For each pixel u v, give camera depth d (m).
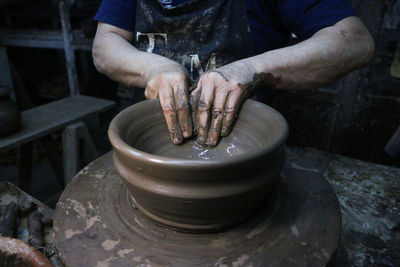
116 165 0.80
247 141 0.96
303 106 2.89
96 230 0.81
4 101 2.16
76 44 3.74
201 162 0.66
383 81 2.55
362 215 1.20
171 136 0.99
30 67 5.30
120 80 1.27
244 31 1.19
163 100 0.97
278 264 0.71
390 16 2.36
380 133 2.71
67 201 0.90
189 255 0.73
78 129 2.52
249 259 0.72
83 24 3.71
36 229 1.05
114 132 0.80
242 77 0.96
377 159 2.81
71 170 2.58
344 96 2.71
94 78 5.34
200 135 0.99
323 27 1.12
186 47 1.22
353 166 1.53
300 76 1.07
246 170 0.69
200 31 1.18
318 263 0.71
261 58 1.04
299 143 3.06
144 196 0.74
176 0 1.19
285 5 1.18
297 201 0.91
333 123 2.84
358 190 1.36
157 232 0.79
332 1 1.13
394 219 1.18
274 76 1.04
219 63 1.20
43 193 3.14
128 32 1.40
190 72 1.23
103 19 1.36
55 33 3.89
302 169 1.07
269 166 0.74
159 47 1.26
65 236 0.79
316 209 0.88
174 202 0.71
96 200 0.91
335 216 0.85
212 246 0.75
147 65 1.12
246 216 0.81
